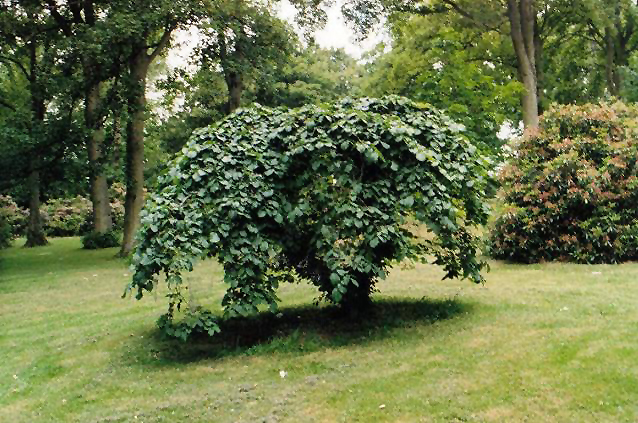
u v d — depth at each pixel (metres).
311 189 5.35
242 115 5.92
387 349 4.86
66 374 5.00
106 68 13.66
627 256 8.87
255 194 5.14
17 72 21.77
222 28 14.75
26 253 18.39
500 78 22.52
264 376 4.47
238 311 4.97
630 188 8.86
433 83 19.81
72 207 29.44
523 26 17.92
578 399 3.50
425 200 5.09
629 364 3.92
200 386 4.36
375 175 5.40
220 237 5.05
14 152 14.06
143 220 5.03
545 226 9.34
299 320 6.07
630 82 22.02
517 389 3.72
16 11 14.24
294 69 30.02
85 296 9.35
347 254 5.03
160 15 13.23
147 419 3.81
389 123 5.28
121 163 20.16
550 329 4.93
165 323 5.19
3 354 5.92
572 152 9.15
